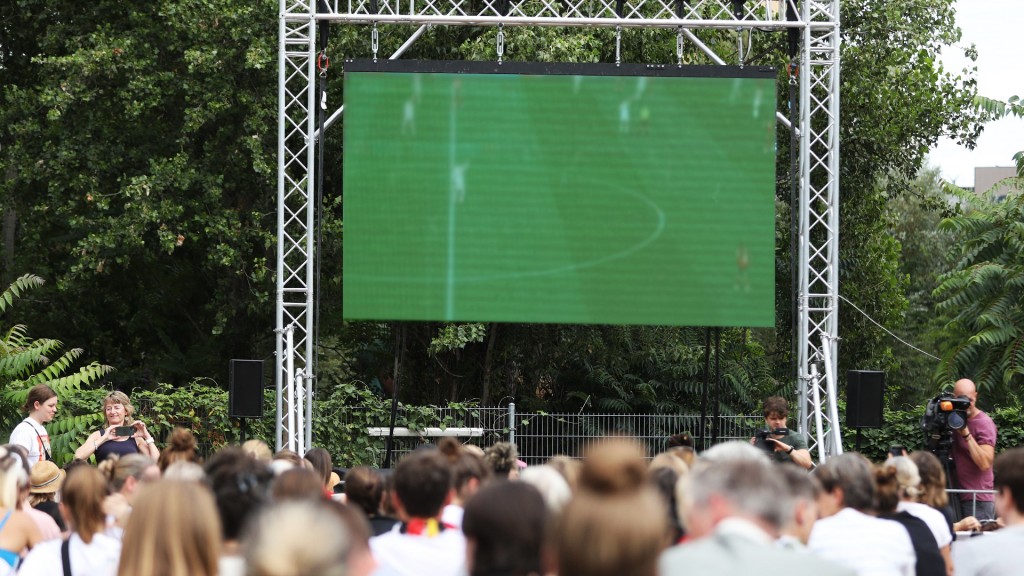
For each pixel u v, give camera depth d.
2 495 8.55
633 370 31.53
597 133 19.81
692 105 19.81
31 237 33.78
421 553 6.68
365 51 27.17
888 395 39.09
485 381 29.86
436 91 19.72
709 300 19.88
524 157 19.81
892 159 31.92
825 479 7.98
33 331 35.81
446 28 26.84
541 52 24.73
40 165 29.27
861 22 29.14
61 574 7.44
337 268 29.98
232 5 28.12
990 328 24.12
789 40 20.06
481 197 19.81
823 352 19.91
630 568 3.98
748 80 19.78
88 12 31.02
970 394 16.41
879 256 34.62
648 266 19.86
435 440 24.59
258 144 27.58
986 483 16.20
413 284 19.81
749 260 19.83
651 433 25.86
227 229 28.72
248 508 6.37
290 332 19.94
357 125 19.75
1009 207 24.83
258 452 10.65
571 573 4.04
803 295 20.03
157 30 29.62
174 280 34.78
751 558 4.93
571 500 4.21
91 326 36.16
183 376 34.38
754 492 5.19
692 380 30.83
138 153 30.22
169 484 5.22
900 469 9.45
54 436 20.34
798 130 20.69
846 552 7.69
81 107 29.50
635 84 19.78
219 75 28.59
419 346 31.14
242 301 31.50
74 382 21.17
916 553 8.38
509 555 5.00
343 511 4.96
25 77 34.28
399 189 19.81
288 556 3.95
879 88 30.16
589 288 19.83
